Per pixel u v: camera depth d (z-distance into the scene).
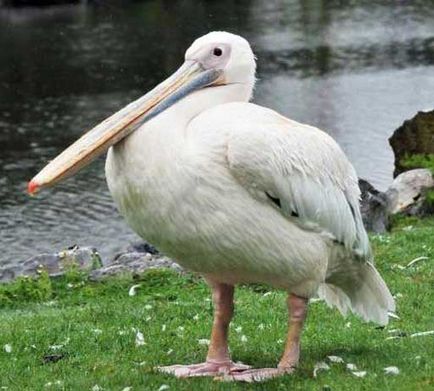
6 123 36.75
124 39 53.03
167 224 7.89
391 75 42.97
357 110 37.06
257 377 8.25
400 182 18.92
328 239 8.30
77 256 15.02
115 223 24.69
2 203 26.92
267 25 56.03
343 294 9.11
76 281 13.98
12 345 10.29
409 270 13.34
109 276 14.06
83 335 10.59
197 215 7.83
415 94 39.34
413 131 21.88
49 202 26.61
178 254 8.14
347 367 8.34
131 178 7.87
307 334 10.13
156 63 46.97
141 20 58.22
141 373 8.66
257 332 10.39
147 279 13.67
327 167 8.23
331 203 8.25
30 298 13.48
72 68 46.47
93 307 12.20
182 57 48.16
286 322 10.91
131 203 7.98
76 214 25.52
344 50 48.75
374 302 8.91
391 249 14.63
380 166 29.09
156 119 7.96
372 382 7.93
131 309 11.85
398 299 11.59
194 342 10.05
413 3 61.38
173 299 12.77
